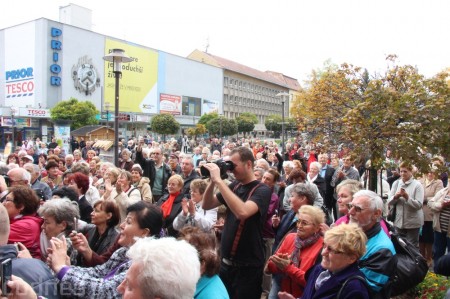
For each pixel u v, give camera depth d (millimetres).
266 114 95875
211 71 75938
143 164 8344
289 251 3768
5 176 6051
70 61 47469
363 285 2609
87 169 6328
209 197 3607
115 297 2557
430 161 5766
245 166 3453
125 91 55344
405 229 6129
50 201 3580
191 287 1695
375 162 6059
